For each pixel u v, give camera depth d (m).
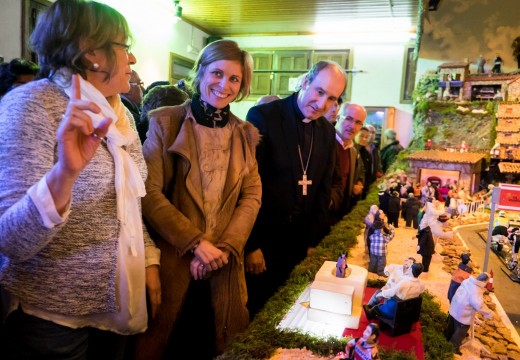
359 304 1.85
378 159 6.30
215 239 2.01
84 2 1.24
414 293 1.73
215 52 1.93
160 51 8.03
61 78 1.25
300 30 9.30
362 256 2.80
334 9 7.65
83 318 1.34
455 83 6.75
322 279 1.89
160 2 7.68
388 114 9.01
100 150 1.34
